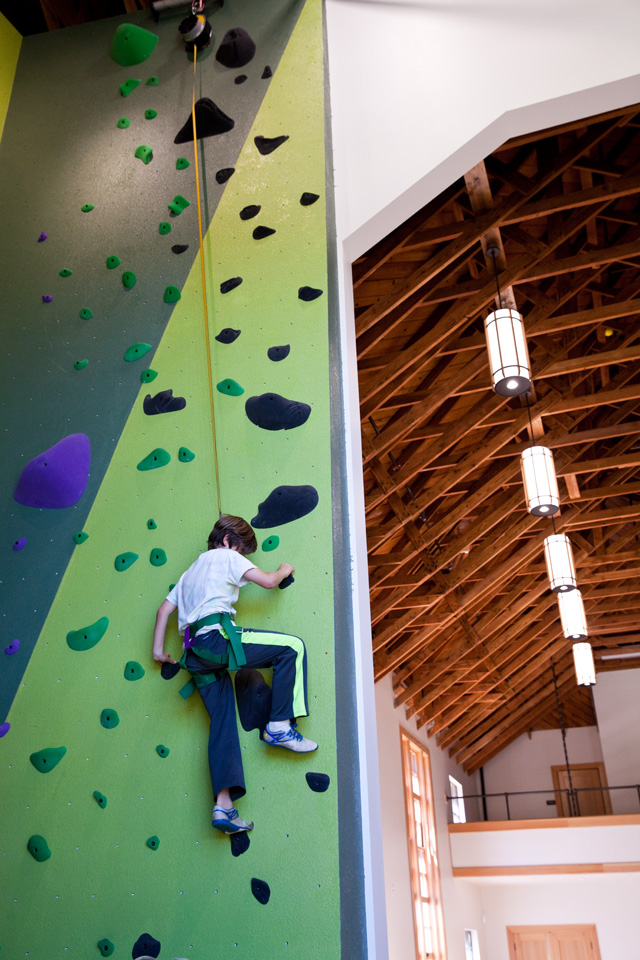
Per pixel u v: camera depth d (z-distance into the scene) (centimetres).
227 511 261
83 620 258
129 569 262
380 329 509
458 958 978
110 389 296
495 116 297
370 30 336
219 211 318
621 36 291
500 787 1305
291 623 237
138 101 360
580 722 1300
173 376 291
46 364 310
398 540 737
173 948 205
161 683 242
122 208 336
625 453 764
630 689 1248
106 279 321
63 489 280
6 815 233
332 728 221
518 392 439
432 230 486
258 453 268
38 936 215
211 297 301
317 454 262
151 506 270
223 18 364
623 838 1023
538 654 1133
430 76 316
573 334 621
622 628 1115
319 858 207
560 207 481
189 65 359
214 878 211
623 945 1110
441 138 303
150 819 224
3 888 223
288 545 249
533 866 1040
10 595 268
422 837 934
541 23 305
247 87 343
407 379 553
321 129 322
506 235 527
